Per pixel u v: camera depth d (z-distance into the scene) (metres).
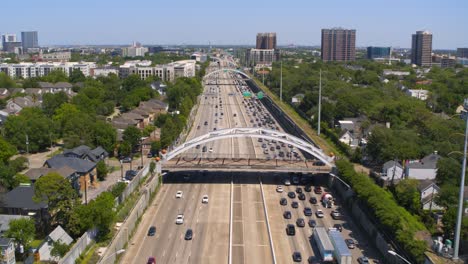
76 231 87.81
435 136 157.50
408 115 193.38
